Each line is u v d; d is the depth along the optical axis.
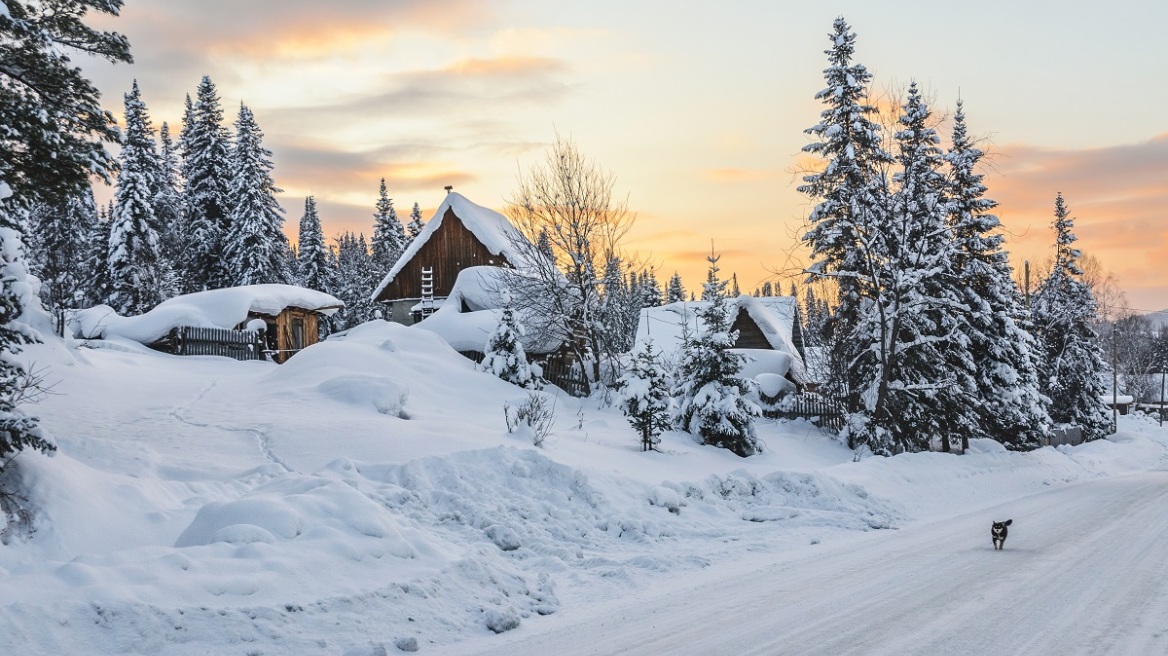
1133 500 18.97
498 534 11.29
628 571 10.13
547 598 8.76
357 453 16.34
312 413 20.66
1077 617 7.34
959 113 36.56
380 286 52.47
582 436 22.50
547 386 35.38
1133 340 106.69
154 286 52.03
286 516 8.89
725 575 10.09
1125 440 56.44
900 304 29.58
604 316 38.84
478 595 8.36
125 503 11.45
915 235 30.50
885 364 28.64
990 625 7.08
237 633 6.34
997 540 11.70
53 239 42.97
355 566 8.20
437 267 51.06
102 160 14.46
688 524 13.88
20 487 10.58
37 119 13.23
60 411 19.11
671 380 27.59
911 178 28.64
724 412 26.25
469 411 26.27
